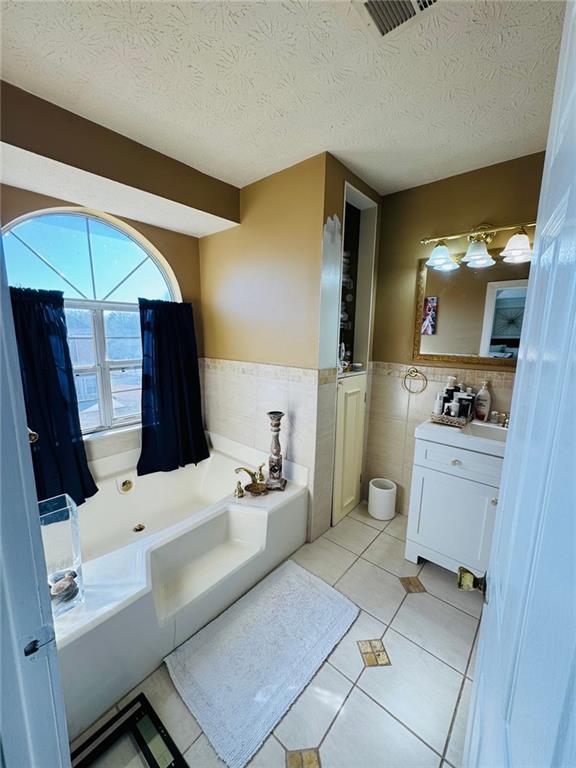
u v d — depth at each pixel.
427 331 2.18
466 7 0.93
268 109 1.39
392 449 2.47
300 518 2.03
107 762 1.02
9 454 0.45
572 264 0.35
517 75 1.17
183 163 1.85
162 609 1.36
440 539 1.78
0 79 1.22
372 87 1.25
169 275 2.51
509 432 0.74
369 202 2.20
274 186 1.98
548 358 0.43
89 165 1.49
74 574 1.22
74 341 2.11
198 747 1.06
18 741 0.49
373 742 1.07
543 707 0.32
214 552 1.74
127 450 2.35
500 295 1.89
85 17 0.97
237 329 2.41
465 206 1.96
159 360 2.39
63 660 1.03
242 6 0.94
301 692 1.22
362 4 0.93
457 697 1.21
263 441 2.35
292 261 1.96
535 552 0.40
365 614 1.56
